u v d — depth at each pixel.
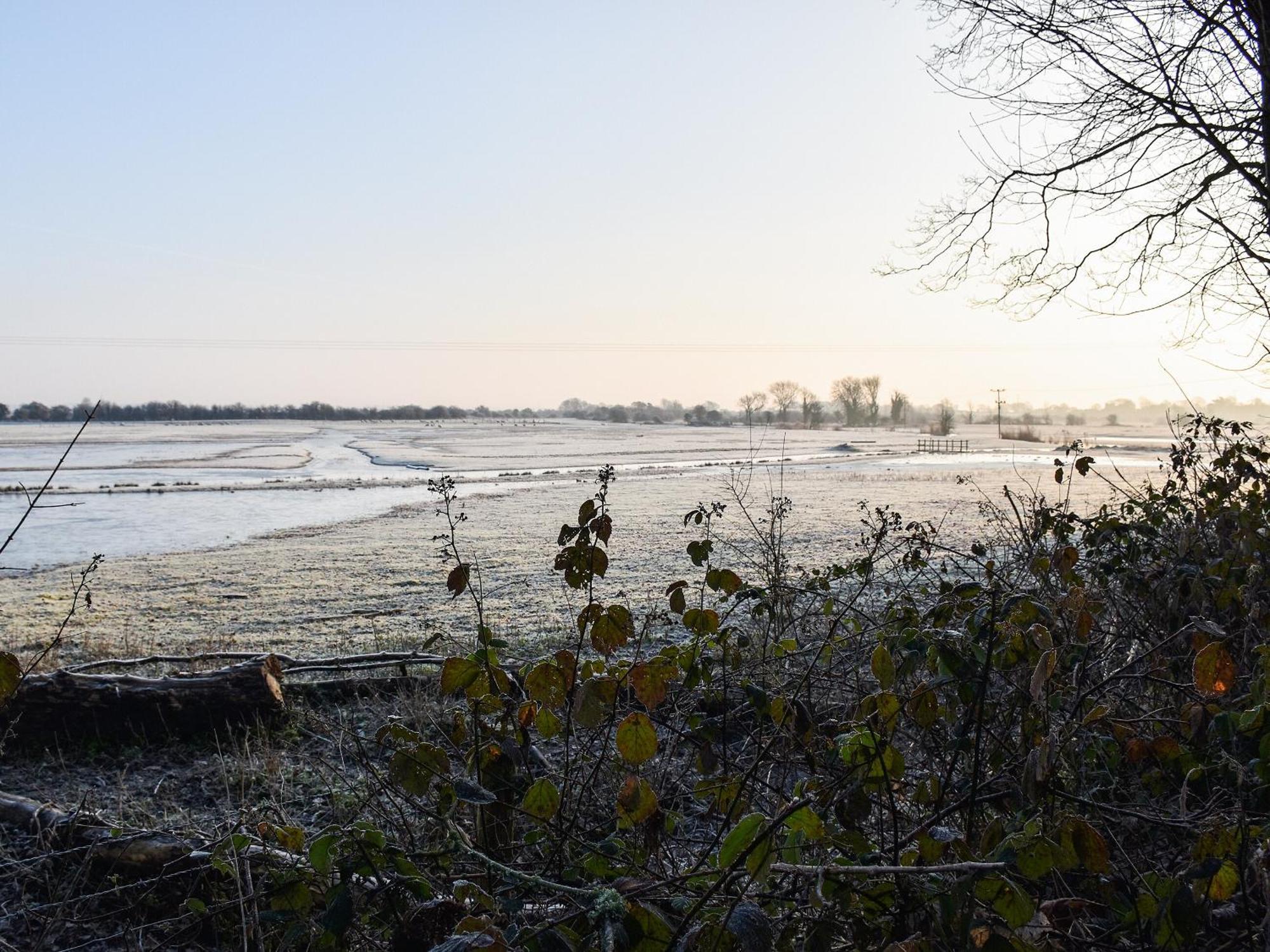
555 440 112.44
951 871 1.79
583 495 33.88
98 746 5.96
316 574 15.79
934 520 19.00
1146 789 2.95
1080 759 2.79
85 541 23.52
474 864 2.62
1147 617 4.05
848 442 88.94
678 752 3.69
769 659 4.12
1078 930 2.28
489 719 3.03
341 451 88.62
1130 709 3.47
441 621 10.63
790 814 1.80
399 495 36.94
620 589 12.34
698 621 3.22
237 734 6.09
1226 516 5.04
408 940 2.09
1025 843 1.91
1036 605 2.66
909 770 3.14
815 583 5.07
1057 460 5.25
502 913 2.03
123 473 55.69
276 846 2.98
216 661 8.28
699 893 2.07
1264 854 1.96
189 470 59.25
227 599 13.38
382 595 13.19
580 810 2.97
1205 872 2.03
